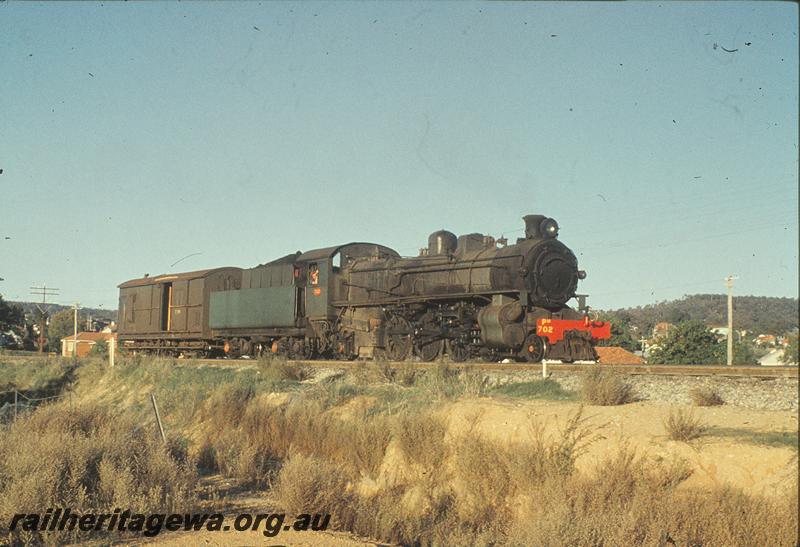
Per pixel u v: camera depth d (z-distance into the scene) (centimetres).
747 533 941
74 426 1744
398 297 2442
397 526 1173
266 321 2938
